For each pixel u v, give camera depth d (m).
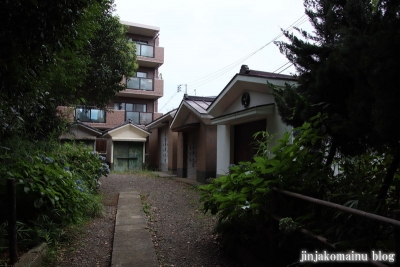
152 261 3.55
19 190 3.72
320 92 3.03
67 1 2.90
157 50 20.20
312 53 3.29
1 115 3.90
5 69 2.92
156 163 18.02
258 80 6.75
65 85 5.52
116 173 14.64
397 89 2.07
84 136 13.16
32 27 2.75
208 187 3.82
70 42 3.38
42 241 3.58
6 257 3.08
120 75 8.48
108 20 7.95
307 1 3.38
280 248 3.13
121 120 19.39
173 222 5.47
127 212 6.09
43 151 5.43
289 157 2.93
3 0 2.41
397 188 2.74
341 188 2.83
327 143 3.24
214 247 4.09
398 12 2.17
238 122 8.45
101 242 4.32
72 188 4.43
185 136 13.44
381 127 2.18
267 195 3.31
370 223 2.31
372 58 2.21
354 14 2.58
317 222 2.78
